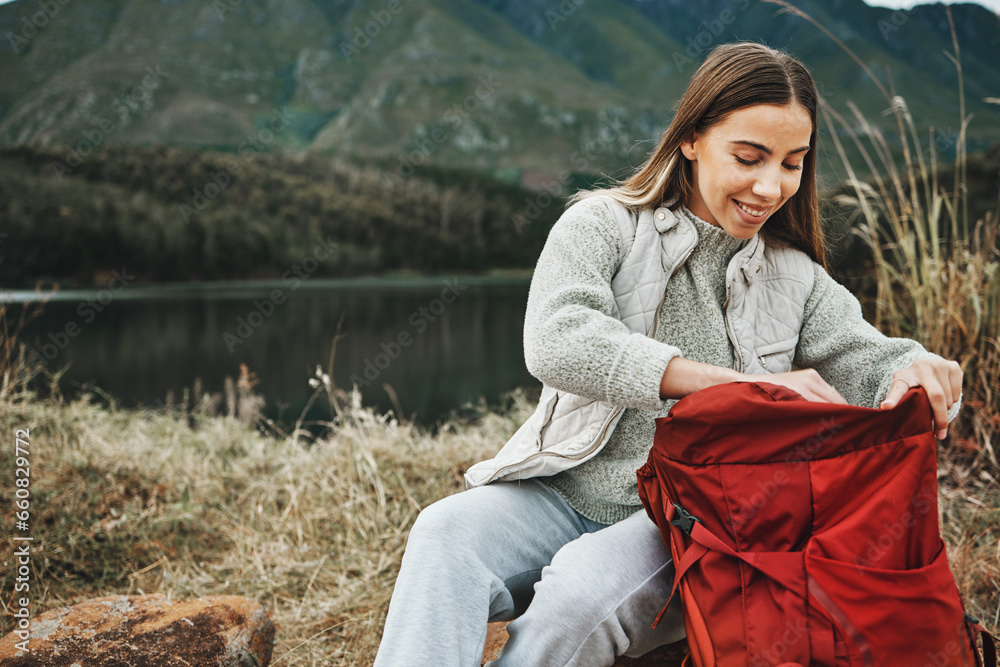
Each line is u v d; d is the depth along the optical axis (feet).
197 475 8.49
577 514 3.45
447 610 2.77
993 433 6.47
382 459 8.11
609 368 2.86
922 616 2.42
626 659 3.49
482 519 3.11
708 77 3.22
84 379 21.71
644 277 3.38
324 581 6.20
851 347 3.47
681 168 3.43
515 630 2.95
